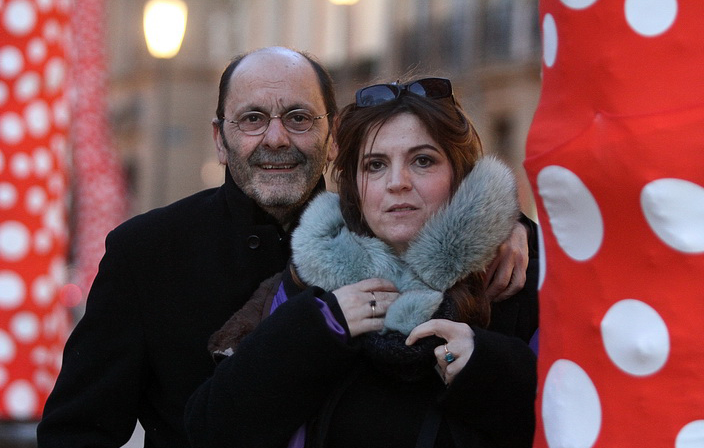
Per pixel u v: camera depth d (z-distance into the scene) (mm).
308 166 3090
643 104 1456
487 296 2539
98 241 11141
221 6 34781
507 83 21250
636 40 1460
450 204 2447
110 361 2967
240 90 3074
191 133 35438
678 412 1455
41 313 5570
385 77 2791
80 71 10555
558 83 1562
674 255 1442
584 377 1545
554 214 1564
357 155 2553
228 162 3133
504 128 21531
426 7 23422
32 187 5516
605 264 1508
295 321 2414
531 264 2670
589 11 1499
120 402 2953
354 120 2537
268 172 3066
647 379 1478
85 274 11141
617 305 1500
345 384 2471
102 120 10859
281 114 3057
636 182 1453
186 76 35188
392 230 2500
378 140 2490
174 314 2994
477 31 22016
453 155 2502
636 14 1461
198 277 3020
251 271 3039
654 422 1472
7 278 5512
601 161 1479
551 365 1601
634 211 1468
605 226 1499
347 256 2512
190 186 35500
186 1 34625
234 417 2443
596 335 1523
